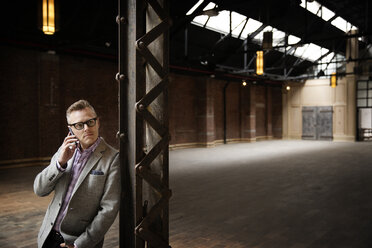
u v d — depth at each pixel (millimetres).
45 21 5602
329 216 5203
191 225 4762
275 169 10062
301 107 22953
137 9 1832
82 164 1896
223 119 19188
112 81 12523
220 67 16109
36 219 5008
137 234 1860
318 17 13945
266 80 20469
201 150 15672
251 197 6480
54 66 10492
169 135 1995
